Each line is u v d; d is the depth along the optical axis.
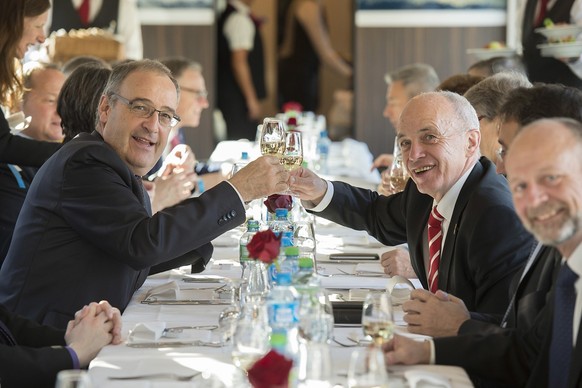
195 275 3.92
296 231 3.87
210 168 6.58
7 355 2.73
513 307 2.88
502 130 2.96
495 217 3.33
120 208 3.38
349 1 14.81
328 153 9.61
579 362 2.39
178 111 6.82
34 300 3.40
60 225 3.43
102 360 2.61
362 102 12.43
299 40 14.84
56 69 5.69
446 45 12.21
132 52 10.48
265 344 2.49
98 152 3.47
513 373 2.62
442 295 3.01
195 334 2.91
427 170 3.54
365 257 4.35
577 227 2.36
